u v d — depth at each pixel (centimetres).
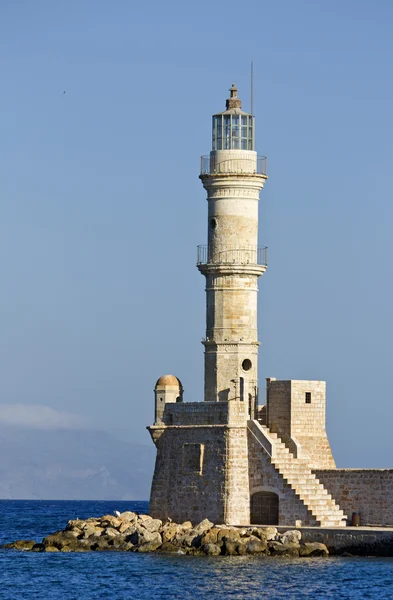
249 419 12238
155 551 12069
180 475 12344
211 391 12556
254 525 11956
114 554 12125
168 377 12675
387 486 11738
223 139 12769
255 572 10750
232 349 12488
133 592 10150
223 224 12581
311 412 12475
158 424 12625
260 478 12044
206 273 12625
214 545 11644
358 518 11838
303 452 12369
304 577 10488
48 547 12694
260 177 12619
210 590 10112
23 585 10675
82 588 10475
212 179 12581
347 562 11100
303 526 11706
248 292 12575
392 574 10569
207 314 12675
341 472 12019
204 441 12194
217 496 12025
